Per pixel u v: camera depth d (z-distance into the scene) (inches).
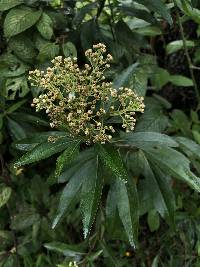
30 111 21.4
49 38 20.1
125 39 21.7
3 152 22.2
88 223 15.4
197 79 26.6
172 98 27.2
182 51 26.1
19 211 22.5
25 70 20.2
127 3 22.2
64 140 15.9
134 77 21.0
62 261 21.3
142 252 23.3
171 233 22.4
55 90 15.9
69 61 15.8
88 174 16.3
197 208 22.2
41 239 22.4
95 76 16.4
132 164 18.7
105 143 16.3
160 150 17.3
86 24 21.1
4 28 19.5
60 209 16.8
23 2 19.8
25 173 23.0
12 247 22.5
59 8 22.0
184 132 23.2
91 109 16.3
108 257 20.2
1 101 20.4
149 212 21.2
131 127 16.4
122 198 16.9
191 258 22.2
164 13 18.6
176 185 22.2
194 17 22.5
